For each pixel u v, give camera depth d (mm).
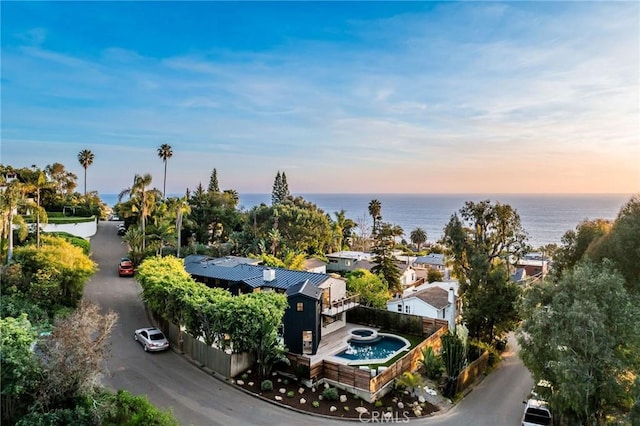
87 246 54844
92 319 19609
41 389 17594
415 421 24078
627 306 20641
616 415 21859
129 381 25062
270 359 26828
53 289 32000
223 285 39344
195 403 23312
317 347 31359
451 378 28375
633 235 26750
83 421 17781
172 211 64688
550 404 22031
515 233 42719
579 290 22078
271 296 28531
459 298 45062
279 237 65875
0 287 30438
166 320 32156
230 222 78125
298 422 22469
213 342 28406
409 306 42312
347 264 68062
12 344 17625
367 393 25406
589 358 20484
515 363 36594
